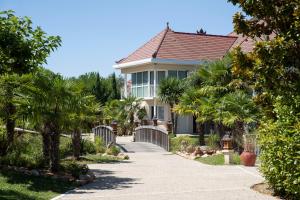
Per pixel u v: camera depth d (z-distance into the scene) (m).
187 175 15.64
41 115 13.76
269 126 11.00
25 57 11.12
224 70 25.28
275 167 10.77
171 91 32.28
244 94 23.20
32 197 10.83
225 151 19.44
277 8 9.23
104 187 12.91
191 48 39.78
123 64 41.44
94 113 20.08
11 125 15.30
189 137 30.81
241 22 9.61
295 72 9.03
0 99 14.09
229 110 22.75
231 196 11.17
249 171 16.58
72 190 12.31
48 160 14.67
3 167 13.89
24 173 13.50
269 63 8.81
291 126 10.09
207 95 25.86
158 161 21.33
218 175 15.53
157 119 36.50
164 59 37.41
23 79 13.57
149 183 13.70
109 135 28.05
